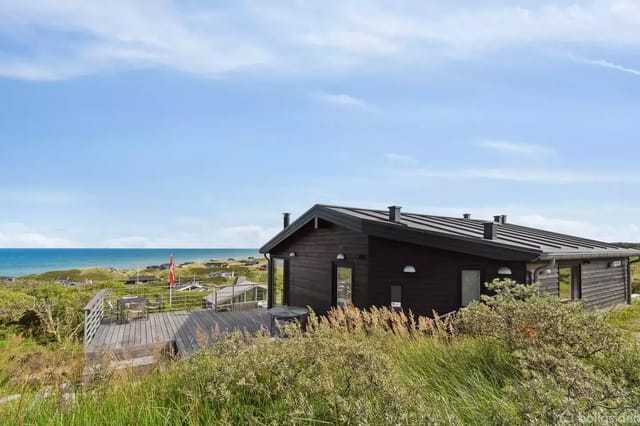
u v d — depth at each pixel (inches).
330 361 103.0
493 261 288.8
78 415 96.8
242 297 527.2
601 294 401.7
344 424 80.4
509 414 82.6
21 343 293.0
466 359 130.0
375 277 329.7
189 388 104.6
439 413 82.7
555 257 275.7
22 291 450.0
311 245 426.6
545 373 98.1
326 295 394.9
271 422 86.8
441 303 304.3
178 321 408.5
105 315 447.5
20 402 98.9
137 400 104.0
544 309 127.8
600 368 115.8
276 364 103.7
